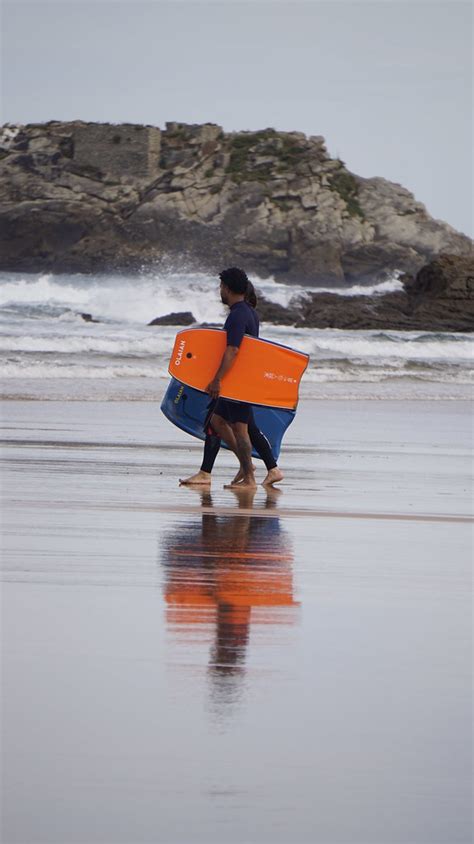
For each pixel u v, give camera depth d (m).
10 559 17.78
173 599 15.26
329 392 76.50
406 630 13.91
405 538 22.05
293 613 14.65
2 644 12.52
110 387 69.50
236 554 19.33
